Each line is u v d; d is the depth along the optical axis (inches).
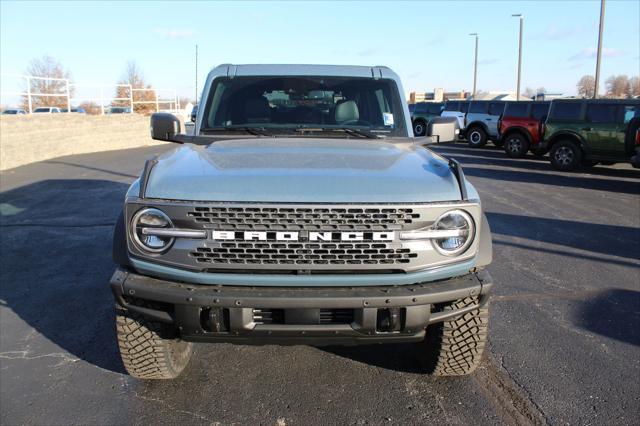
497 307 196.2
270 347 163.8
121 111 1299.2
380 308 109.0
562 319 185.5
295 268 108.6
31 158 668.1
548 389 139.6
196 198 108.2
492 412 129.6
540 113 741.9
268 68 180.7
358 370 149.8
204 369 150.0
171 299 108.9
